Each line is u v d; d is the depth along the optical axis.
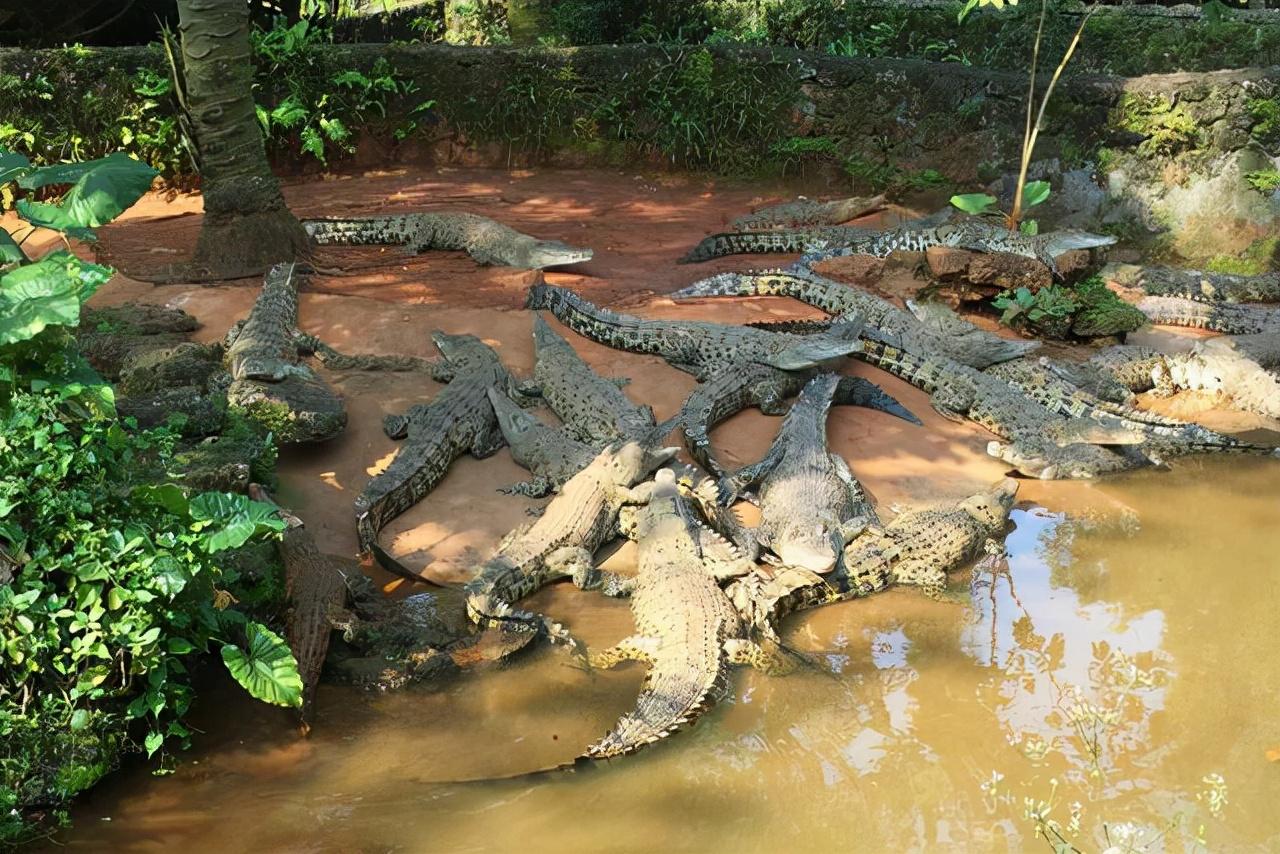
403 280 11.26
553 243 11.47
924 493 8.46
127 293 10.53
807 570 7.12
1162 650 6.69
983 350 10.07
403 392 9.11
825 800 5.47
